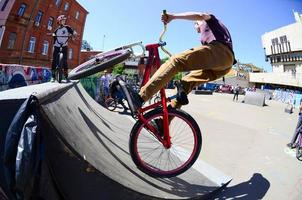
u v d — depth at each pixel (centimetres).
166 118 259
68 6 2828
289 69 5738
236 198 338
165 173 264
